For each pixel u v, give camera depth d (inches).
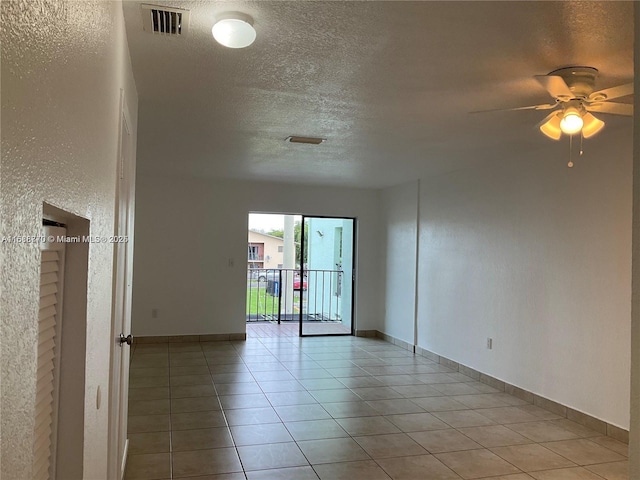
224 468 122.7
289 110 137.2
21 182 24.2
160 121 151.0
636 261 41.8
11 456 23.5
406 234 278.1
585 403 158.7
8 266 22.2
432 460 130.6
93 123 50.1
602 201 154.1
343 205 306.0
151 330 271.3
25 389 25.7
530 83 112.1
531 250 183.6
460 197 228.8
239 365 227.1
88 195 47.9
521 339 187.3
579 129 102.0
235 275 285.3
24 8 24.2
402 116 141.0
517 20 82.3
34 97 26.4
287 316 365.1
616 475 124.0
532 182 183.9
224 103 131.7
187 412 162.6
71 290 48.9
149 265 271.4
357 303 309.4
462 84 113.7
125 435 125.3
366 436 145.8
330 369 224.4
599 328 154.4
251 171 247.8
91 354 54.5
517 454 135.6
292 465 125.4
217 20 84.2
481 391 194.7
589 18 80.9
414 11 79.8
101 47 55.1
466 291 221.9
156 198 272.7
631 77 106.4
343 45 93.6
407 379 210.4
